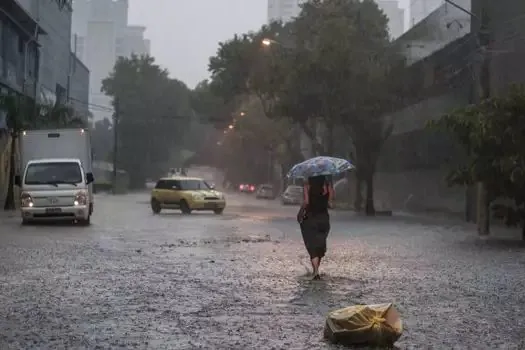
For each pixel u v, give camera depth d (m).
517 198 21.53
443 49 38.31
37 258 15.02
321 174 12.63
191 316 8.87
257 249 17.56
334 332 7.46
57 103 40.34
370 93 37.78
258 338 7.70
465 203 34.91
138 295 10.39
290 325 8.41
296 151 61.47
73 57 73.00
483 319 8.95
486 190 22.31
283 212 39.06
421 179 43.66
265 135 64.62
